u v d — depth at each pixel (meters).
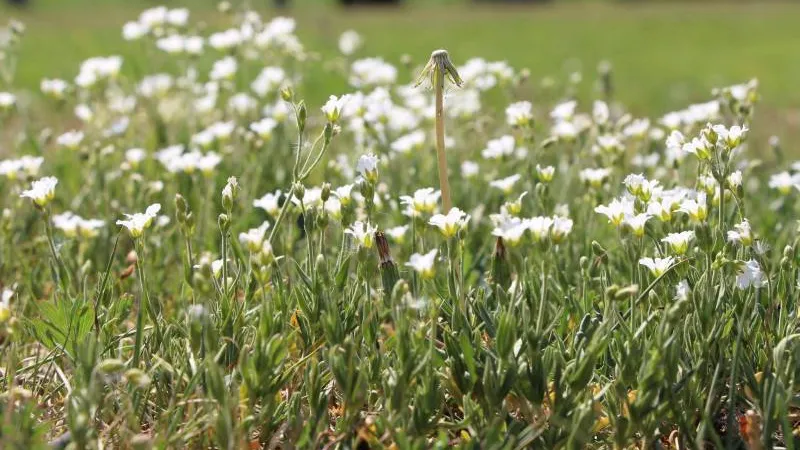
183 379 1.05
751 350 1.06
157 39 1.49
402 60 1.41
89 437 1.01
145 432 1.05
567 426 1.02
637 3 8.72
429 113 1.37
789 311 1.09
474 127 1.37
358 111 1.28
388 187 1.28
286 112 1.33
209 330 1.02
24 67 3.47
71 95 1.48
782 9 7.27
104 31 5.03
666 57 4.48
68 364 1.11
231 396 1.03
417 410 1.02
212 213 1.27
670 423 1.05
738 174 1.08
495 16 7.57
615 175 1.26
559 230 1.08
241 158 1.36
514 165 1.31
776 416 1.02
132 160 1.31
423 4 9.30
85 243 1.20
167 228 1.27
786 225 1.25
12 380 1.04
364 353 1.07
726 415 1.06
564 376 1.03
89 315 1.09
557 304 1.11
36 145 1.37
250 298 1.09
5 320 1.04
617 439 1.02
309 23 3.31
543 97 1.88
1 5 8.02
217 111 1.44
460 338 1.04
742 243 1.06
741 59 4.30
